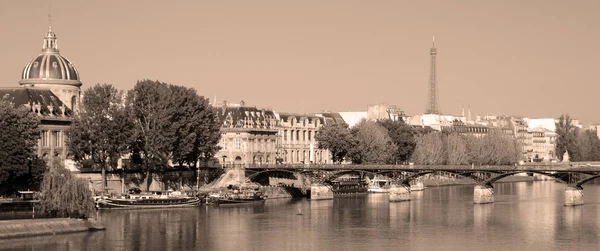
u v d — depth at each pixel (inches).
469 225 7062.0
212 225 6889.8
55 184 6294.3
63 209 6274.6
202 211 7819.9
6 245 5698.8
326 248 5930.1
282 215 7628.0
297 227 6860.2
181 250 5787.4
